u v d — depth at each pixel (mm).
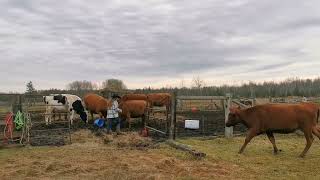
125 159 12375
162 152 13648
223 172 10984
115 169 10984
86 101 22781
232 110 14469
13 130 17609
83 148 14555
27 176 10500
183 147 14102
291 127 13500
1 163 12180
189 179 10141
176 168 11219
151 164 11680
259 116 13805
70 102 22641
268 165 12102
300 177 10633
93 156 12969
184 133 18406
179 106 25594
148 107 20750
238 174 10875
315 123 13594
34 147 14961
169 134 16828
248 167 11758
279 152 14188
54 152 13758
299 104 13719
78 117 26094
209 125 21531
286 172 11203
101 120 20453
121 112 19438
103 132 18062
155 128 20000
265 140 17125
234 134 18484
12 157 13078
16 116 15781
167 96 26219
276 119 13555
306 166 11961
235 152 14148
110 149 14289
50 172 10875
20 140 15484
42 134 18078
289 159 13016
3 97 19688
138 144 15336
